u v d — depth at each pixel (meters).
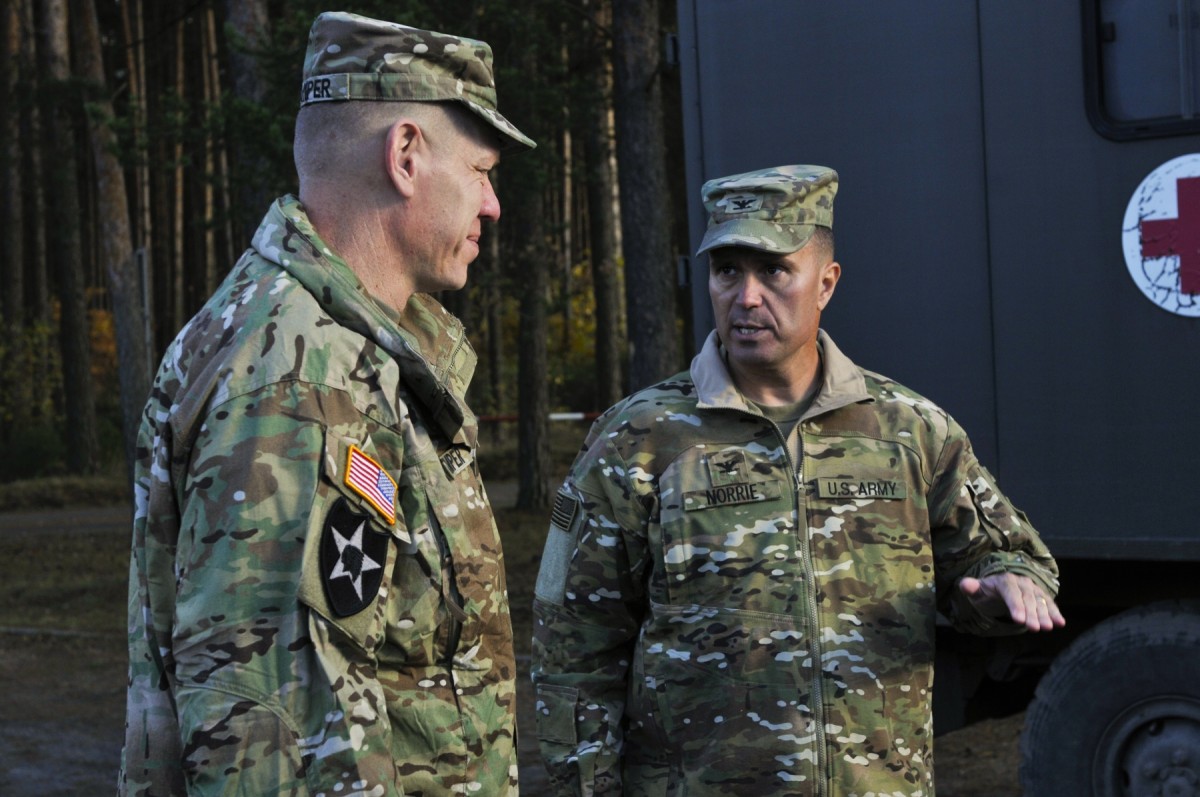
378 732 1.49
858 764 2.25
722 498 2.35
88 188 30.64
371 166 1.66
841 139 3.88
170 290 25.88
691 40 4.12
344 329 1.58
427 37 1.67
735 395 2.38
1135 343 3.47
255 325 1.54
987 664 3.86
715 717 2.29
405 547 1.60
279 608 1.46
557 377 26.45
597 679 2.43
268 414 1.49
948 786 4.78
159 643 1.56
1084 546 3.54
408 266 1.70
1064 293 3.57
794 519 2.33
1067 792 3.49
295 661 1.46
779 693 2.27
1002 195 3.65
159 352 26.97
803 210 2.36
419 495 1.62
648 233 8.00
